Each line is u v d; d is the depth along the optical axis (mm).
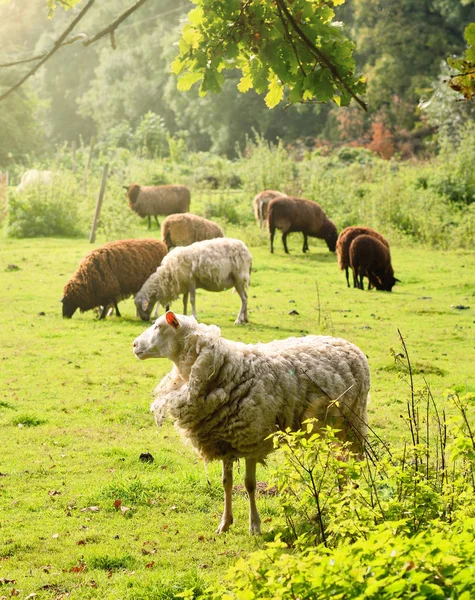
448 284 22812
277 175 36562
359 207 33594
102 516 8078
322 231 29188
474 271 24891
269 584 3854
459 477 6152
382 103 67812
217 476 9156
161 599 6254
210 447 7461
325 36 4820
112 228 30609
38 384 13219
